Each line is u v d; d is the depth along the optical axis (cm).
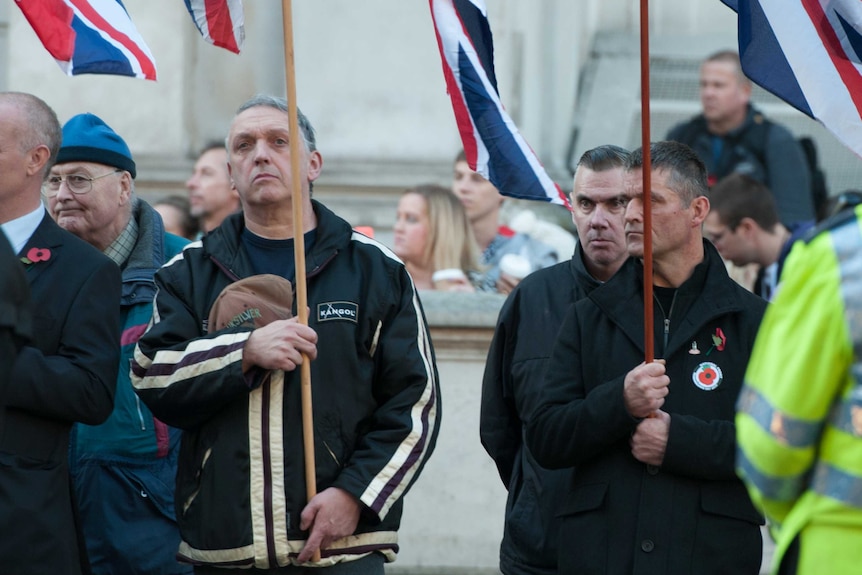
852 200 1420
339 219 817
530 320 867
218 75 1648
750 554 750
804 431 577
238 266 805
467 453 1107
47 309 780
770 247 1249
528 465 848
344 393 782
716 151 1509
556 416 759
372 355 795
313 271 794
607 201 864
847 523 575
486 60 882
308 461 762
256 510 760
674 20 2103
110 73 880
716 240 1253
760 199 1246
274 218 808
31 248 789
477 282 1298
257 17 1627
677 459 737
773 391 581
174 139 1611
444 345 1106
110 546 870
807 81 805
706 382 755
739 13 812
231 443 767
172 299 803
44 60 1603
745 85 1504
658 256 769
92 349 778
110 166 899
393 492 770
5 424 750
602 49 2027
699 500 746
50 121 801
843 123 805
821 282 574
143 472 882
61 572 753
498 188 878
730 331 762
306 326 762
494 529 1105
